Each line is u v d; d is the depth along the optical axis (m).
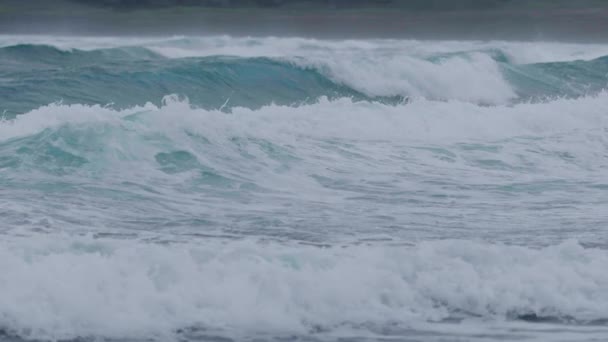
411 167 53.84
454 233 36.47
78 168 46.72
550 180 51.16
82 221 36.91
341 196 45.00
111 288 25.39
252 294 25.78
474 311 26.31
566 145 62.25
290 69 99.38
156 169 47.84
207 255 28.33
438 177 51.09
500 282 27.34
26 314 23.98
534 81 112.12
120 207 40.00
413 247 30.80
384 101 100.56
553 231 37.09
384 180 49.62
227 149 52.28
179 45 141.88
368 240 34.81
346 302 25.98
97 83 87.38
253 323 24.75
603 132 66.94
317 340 24.03
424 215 40.38
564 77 113.31
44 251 28.06
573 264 28.95
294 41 147.88
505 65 111.94
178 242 33.47
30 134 50.84
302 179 48.78
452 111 69.06
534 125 69.38
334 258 28.41
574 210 42.06
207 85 93.31
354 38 191.62
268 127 58.84
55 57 113.38
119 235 34.62
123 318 24.28
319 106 66.94
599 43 168.62
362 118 65.19
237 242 31.69
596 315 26.11
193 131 52.75
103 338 23.55
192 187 45.25
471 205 43.12
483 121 68.19
